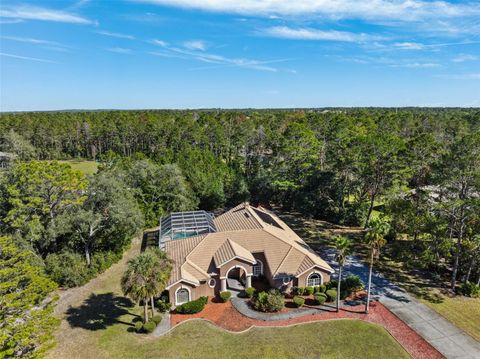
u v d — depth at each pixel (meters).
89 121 141.25
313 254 41.00
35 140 130.75
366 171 54.25
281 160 75.00
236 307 35.22
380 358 27.91
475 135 35.81
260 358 28.00
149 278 29.55
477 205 34.09
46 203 39.38
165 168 60.78
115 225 44.62
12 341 22.03
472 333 31.00
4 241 27.34
